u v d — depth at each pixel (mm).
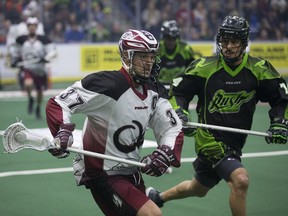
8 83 33562
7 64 31016
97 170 8227
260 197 12992
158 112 8297
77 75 35406
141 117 8125
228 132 9938
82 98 7887
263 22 40656
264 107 27781
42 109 26672
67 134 7688
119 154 8203
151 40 7895
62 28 36312
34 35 23703
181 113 9797
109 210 8320
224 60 9836
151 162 7992
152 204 7902
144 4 38281
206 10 39344
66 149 7711
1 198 12695
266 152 17703
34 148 7770
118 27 37719
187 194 10883
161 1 38469
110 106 7992
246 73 9867
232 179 9461
